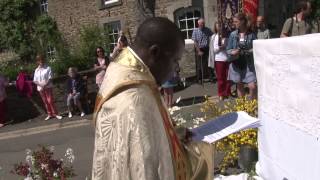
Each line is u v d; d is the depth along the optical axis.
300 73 3.20
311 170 3.16
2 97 12.43
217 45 10.51
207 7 15.37
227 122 2.69
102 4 18.45
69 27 19.95
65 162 7.39
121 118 1.79
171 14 16.00
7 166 7.99
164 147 1.81
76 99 11.89
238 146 5.05
